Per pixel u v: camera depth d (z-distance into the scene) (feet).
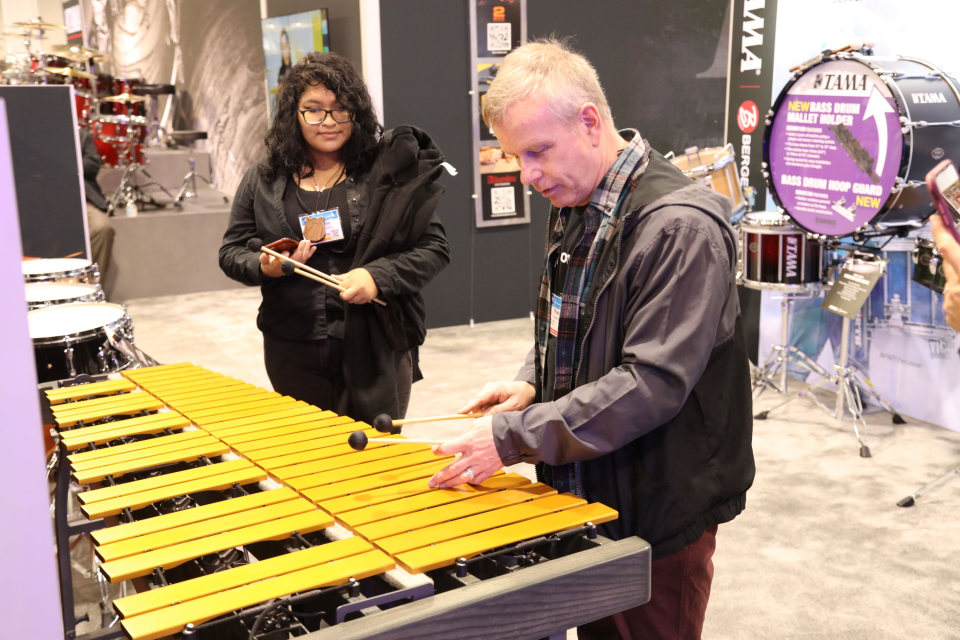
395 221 8.09
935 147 11.88
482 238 21.31
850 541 10.12
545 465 5.50
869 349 15.31
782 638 8.16
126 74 42.70
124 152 30.94
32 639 2.76
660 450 4.92
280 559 4.01
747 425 5.11
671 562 5.14
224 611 3.56
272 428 6.00
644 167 4.91
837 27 14.99
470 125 20.57
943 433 13.83
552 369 5.32
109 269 25.22
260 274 8.10
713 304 4.52
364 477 5.05
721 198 4.91
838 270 14.39
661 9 21.59
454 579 4.02
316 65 7.95
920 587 9.05
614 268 4.83
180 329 21.62
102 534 4.31
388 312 8.18
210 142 35.12
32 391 2.64
